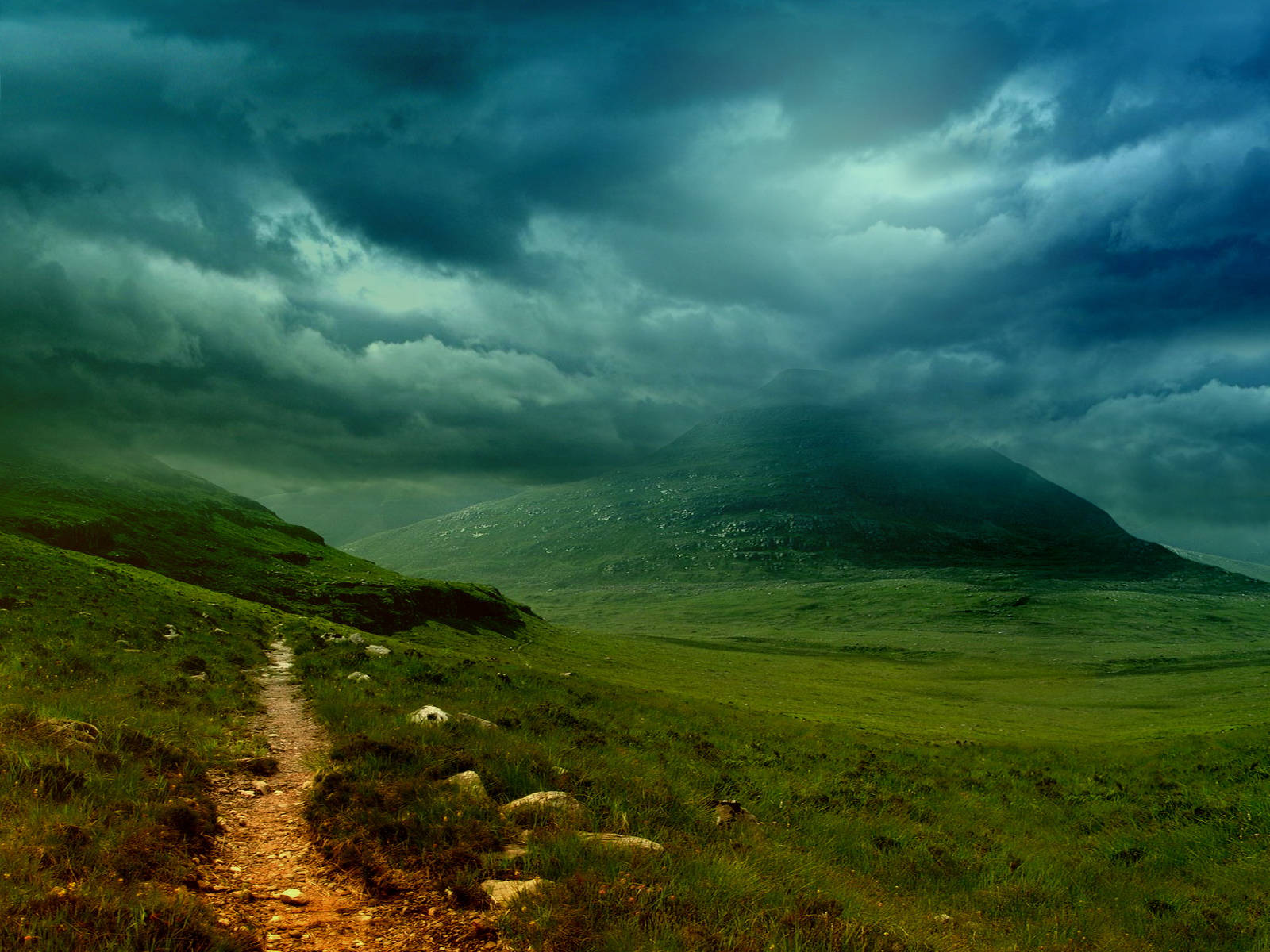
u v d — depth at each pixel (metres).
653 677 120.25
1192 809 26.56
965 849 20.36
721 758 31.09
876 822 21.92
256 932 8.59
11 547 51.06
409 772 15.43
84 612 36.28
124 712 17.95
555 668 109.44
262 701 27.02
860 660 199.75
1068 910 15.45
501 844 11.95
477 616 136.25
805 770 31.50
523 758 17.66
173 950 7.61
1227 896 17.38
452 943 8.65
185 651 33.97
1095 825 26.06
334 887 10.26
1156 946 14.21
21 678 20.53
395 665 38.38
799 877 12.62
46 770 11.58
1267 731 48.97
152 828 10.64
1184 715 111.38
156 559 102.38
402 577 139.25
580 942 8.56
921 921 12.12
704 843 13.82
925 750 47.91
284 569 120.06
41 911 7.64
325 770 14.83
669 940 8.66
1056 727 99.25
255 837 12.23
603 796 15.86
